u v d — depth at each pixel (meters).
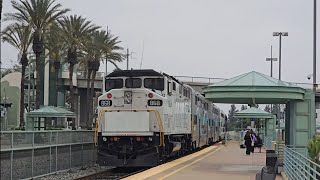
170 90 25.77
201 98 39.28
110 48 58.44
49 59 64.19
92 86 61.66
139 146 24.22
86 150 30.22
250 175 18.84
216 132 55.03
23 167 21.33
